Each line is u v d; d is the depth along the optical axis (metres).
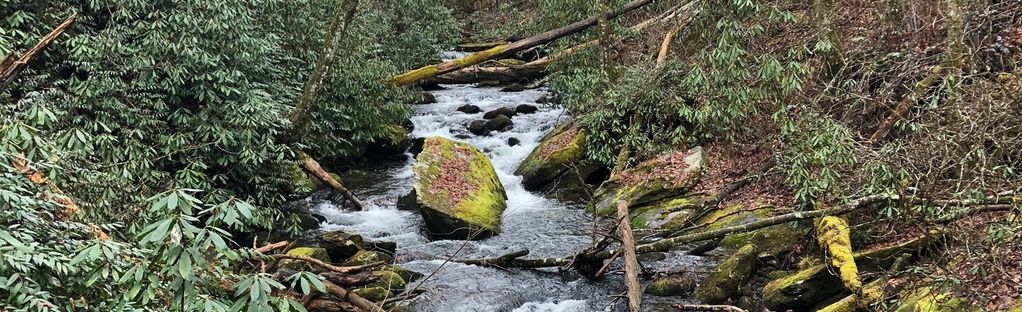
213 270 3.53
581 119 11.47
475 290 6.66
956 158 5.57
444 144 10.59
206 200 7.31
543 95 16.11
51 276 3.48
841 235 6.11
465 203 9.13
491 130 13.98
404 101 12.54
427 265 7.52
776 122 8.66
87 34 7.00
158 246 2.94
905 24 8.58
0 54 4.79
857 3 10.09
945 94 6.83
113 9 7.80
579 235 8.54
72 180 4.80
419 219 9.54
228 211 2.93
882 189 5.93
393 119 12.47
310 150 10.73
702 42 10.13
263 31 8.98
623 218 6.58
